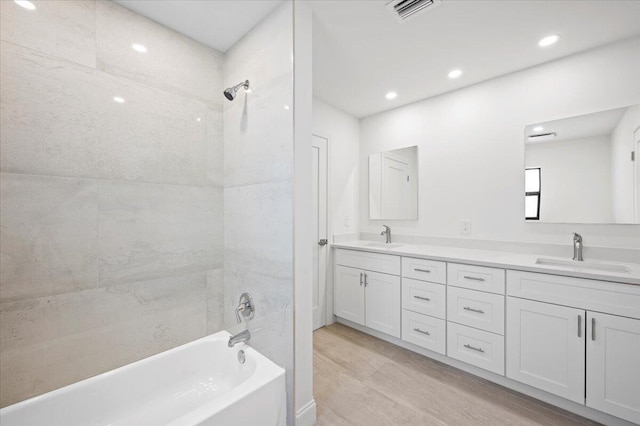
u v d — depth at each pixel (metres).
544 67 2.12
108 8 1.44
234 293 1.83
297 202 1.45
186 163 1.75
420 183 2.83
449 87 2.54
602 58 1.89
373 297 2.59
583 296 1.53
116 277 1.46
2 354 1.15
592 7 1.52
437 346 2.15
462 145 2.54
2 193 1.15
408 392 1.82
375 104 2.94
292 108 1.43
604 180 1.88
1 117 1.15
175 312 1.69
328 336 2.67
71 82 1.32
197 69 1.80
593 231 1.93
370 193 3.26
